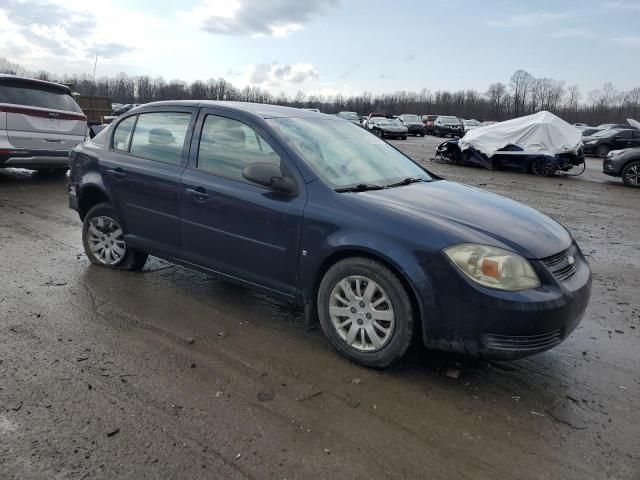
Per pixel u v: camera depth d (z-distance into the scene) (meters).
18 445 2.51
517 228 3.35
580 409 3.07
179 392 3.04
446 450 2.65
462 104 102.19
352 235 3.33
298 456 2.54
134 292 4.55
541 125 16.77
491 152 17.19
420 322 3.24
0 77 8.81
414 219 3.25
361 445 2.65
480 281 3.00
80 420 2.72
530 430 2.85
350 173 3.89
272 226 3.70
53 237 6.22
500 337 3.00
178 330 3.85
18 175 10.63
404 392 3.16
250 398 3.01
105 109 20.94
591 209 10.48
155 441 2.59
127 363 3.33
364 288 3.38
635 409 3.10
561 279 3.18
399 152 4.86
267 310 4.31
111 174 4.75
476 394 3.18
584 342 4.01
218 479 2.36
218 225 4.01
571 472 2.53
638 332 4.25
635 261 6.53
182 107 4.46
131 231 4.74
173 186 4.26
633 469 2.56
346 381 3.25
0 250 5.59
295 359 3.50
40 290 4.48
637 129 24.64
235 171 3.99
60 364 3.28
